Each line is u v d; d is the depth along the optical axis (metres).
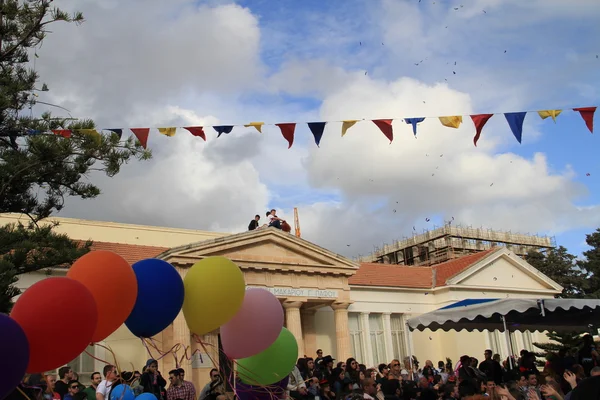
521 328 21.53
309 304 27.89
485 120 12.90
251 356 9.55
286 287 26.39
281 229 27.67
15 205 15.73
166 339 23.28
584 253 51.84
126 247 28.11
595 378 5.30
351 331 29.94
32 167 15.16
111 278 7.79
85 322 7.03
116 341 22.89
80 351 7.18
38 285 7.02
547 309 16.38
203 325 8.92
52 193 16.16
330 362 16.80
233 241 25.30
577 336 27.53
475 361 17.53
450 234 61.78
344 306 27.69
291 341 10.04
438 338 32.28
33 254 14.98
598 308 18.17
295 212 37.16
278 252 26.58
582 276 51.59
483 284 33.03
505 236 66.94
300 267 26.77
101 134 15.52
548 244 70.19
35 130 15.21
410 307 31.86
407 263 62.03
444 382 16.28
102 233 30.03
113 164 15.72
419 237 62.88
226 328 9.34
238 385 10.19
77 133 15.40
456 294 32.22
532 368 17.16
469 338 31.91
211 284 8.76
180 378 12.73
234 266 9.07
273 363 9.75
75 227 29.28
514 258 34.34
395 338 31.19
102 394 11.08
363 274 31.95
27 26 16.25
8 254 14.66
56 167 15.44
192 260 24.27
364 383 12.95
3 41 16.48
